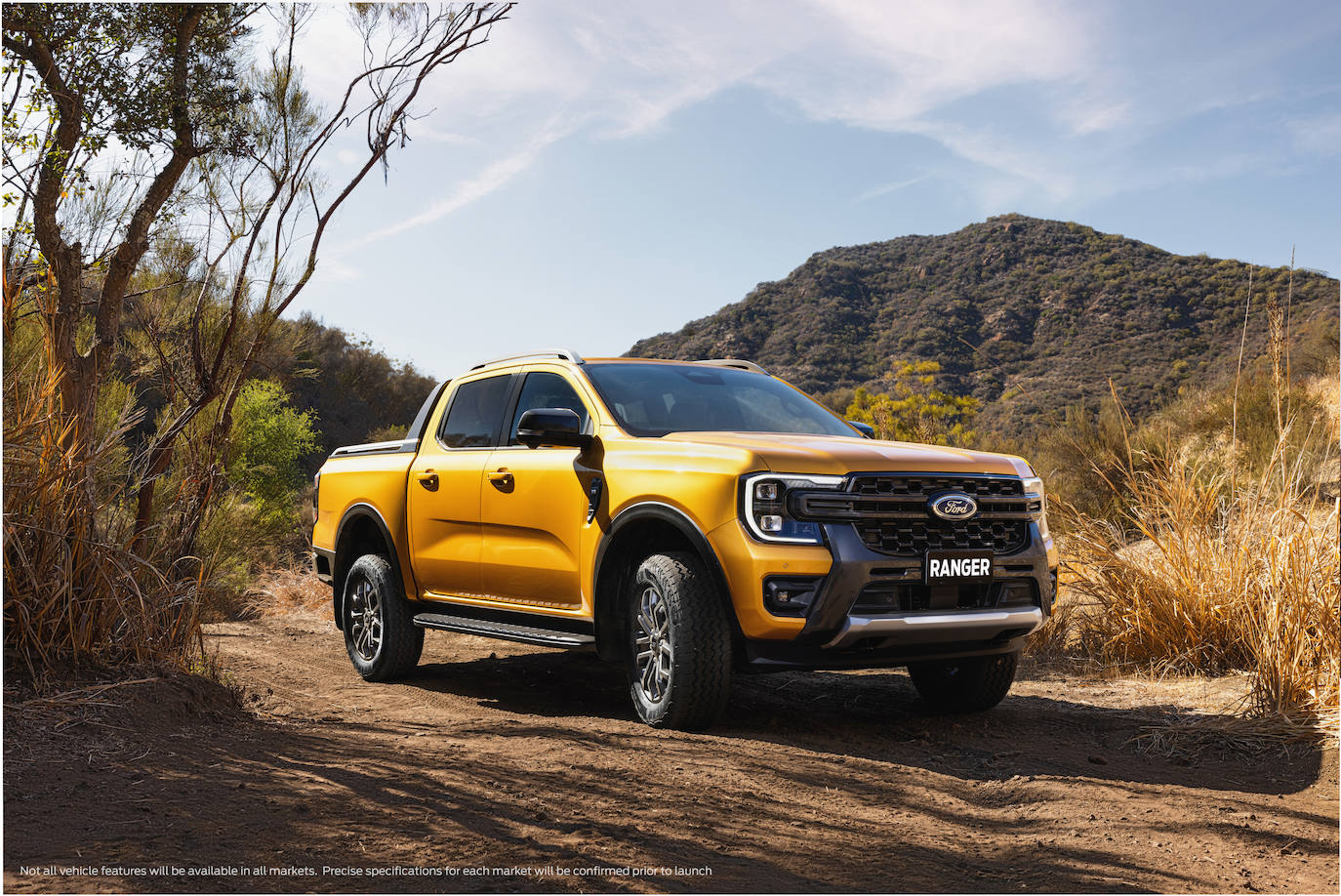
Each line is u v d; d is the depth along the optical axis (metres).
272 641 8.11
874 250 73.56
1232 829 3.26
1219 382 14.02
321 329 34.19
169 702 4.23
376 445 6.80
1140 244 58.12
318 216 6.02
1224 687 5.41
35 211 4.98
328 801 3.08
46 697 3.91
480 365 6.24
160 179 5.66
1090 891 2.67
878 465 4.25
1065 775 3.93
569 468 4.98
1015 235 64.94
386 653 6.07
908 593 4.17
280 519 13.12
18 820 2.73
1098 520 7.32
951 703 5.09
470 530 5.63
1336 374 13.47
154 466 5.28
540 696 5.68
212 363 5.90
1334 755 4.10
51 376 4.46
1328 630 4.97
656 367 5.65
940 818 3.33
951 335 53.84
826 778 3.70
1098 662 6.42
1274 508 6.19
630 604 4.70
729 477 4.20
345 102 6.04
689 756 3.87
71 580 4.33
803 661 4.09
